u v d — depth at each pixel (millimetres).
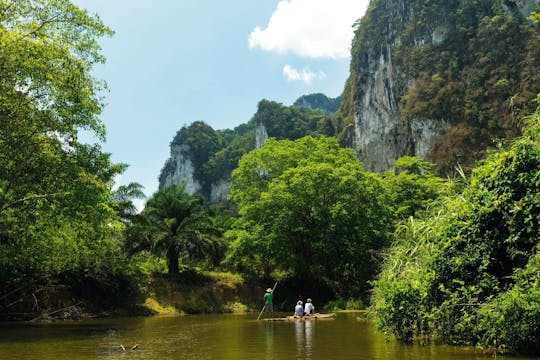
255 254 34844
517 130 65750
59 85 15211
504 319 8180
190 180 148875
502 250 9914
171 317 25250
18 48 14102
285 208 33938
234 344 11211
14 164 16203
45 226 18797
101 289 26797
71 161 16625
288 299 35625
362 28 109188
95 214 18188
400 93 92500
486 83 75812
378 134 98188
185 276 32969
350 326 15961
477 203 10281
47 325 19312
